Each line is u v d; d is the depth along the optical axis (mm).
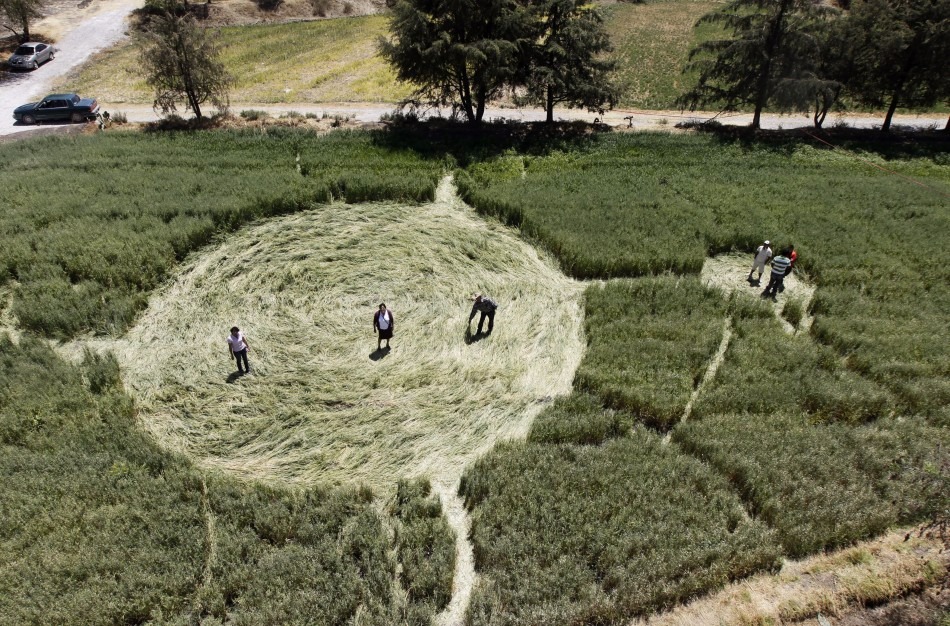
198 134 34250
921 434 15055
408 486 13727
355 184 27031
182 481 13609
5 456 13844
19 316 18828
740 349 18000
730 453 14367
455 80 36875
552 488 13562
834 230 24750
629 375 16922
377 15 70500
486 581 11656
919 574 12000
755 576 11977
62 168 28797
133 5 63562
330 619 10891
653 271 22688
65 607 10766
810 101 35219
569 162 32062
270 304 19969
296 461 14633
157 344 18297
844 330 18922
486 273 22125
